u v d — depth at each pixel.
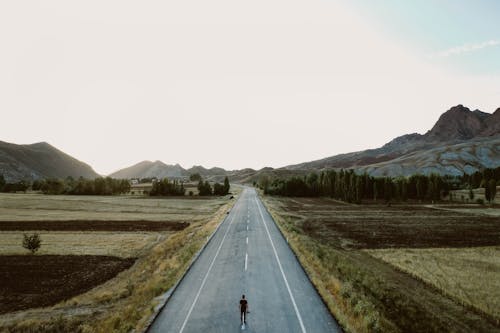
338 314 15.01
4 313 18.09
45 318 16.78
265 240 35.22
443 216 68.44
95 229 50.00
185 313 15.56
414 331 15.59
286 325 14.25
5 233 46.22
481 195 125.19
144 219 61.66
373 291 20.83
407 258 31.70
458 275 25.88
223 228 44.25
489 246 37.94
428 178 119.56
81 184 146.38
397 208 86.88
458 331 16.16
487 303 20.11
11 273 26.58
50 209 80.00
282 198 123.88
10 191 158.62
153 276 22.61
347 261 29.34
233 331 13.69
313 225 54.53
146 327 13.93
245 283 20.14
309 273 22.00
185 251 28.95
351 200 104.44
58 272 27.00
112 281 24.59
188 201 106.94
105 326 14.20
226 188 143.38
